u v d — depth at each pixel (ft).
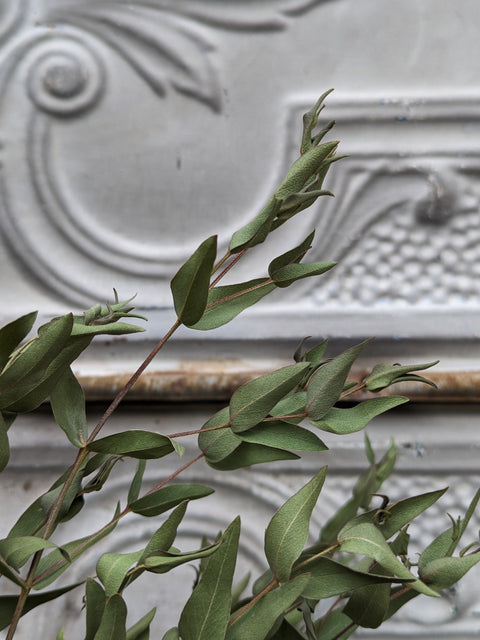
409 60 5.81
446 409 5.38
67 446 5.27
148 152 5.77
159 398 5.25
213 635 3.14
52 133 5.75
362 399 5.25
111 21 5.78
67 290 5.71
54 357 3.06
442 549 3.34
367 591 3.28
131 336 5.52
